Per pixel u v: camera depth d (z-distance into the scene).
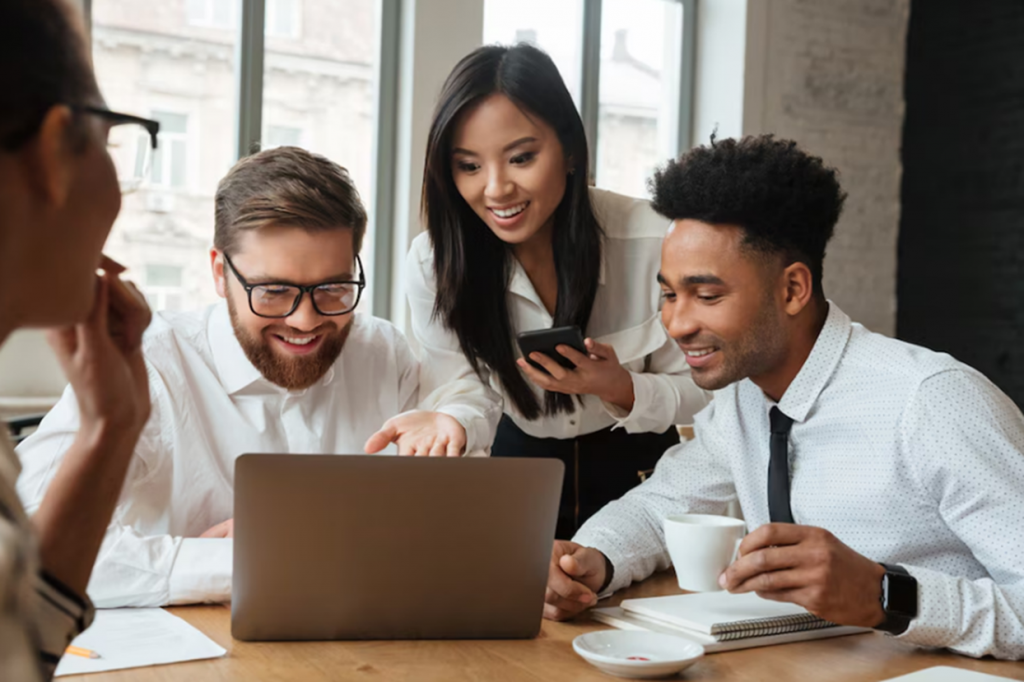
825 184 1.40
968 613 1.19
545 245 2.11
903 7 4.73
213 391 1.79
